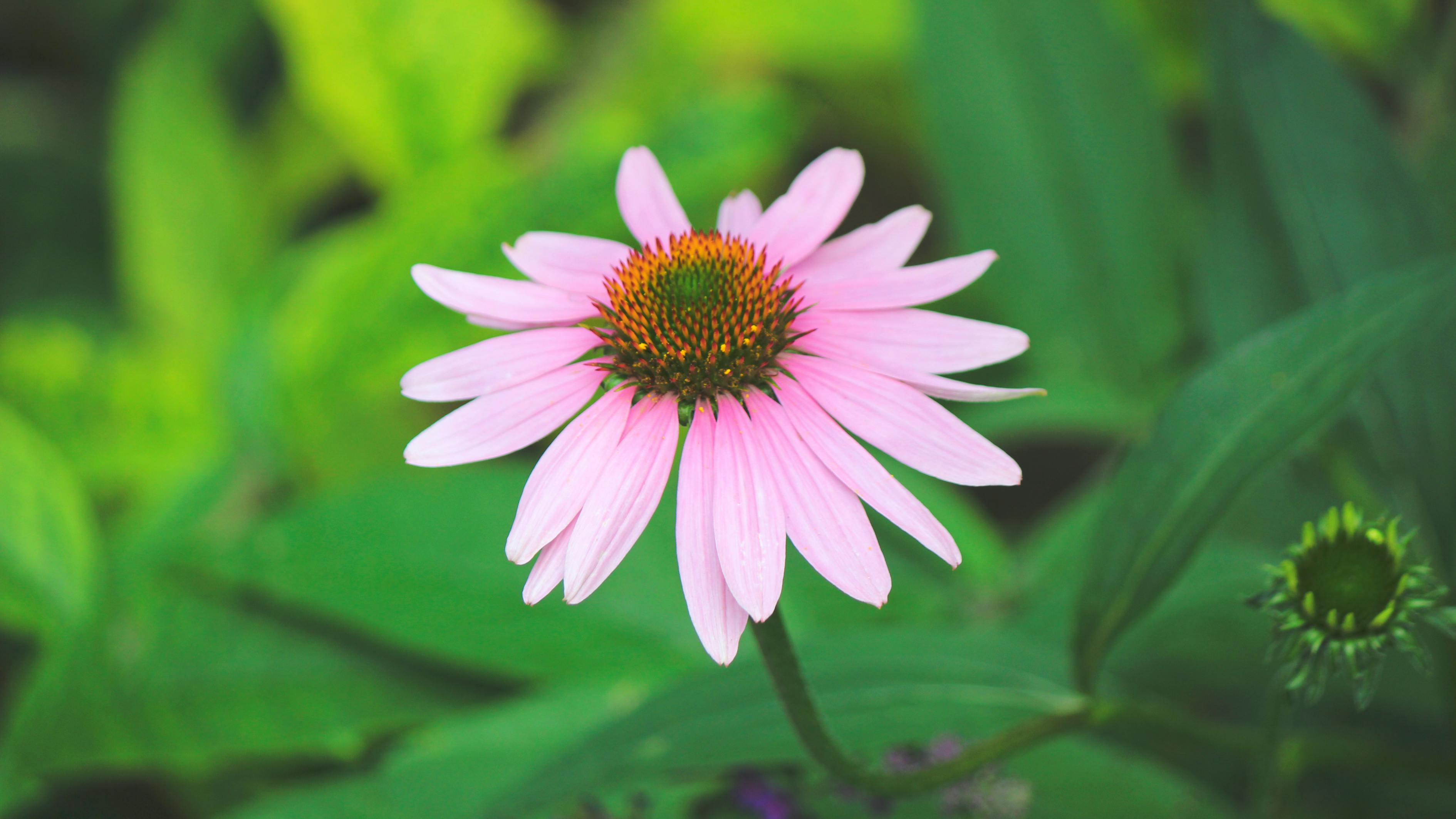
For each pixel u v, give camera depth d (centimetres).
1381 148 66
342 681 69
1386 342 57
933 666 61
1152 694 67
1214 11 67
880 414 53
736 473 52
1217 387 58
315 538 70
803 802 62
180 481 74
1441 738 66
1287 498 68
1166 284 76
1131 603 58
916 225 56
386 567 69
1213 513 57
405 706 69
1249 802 66
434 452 53
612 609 68
